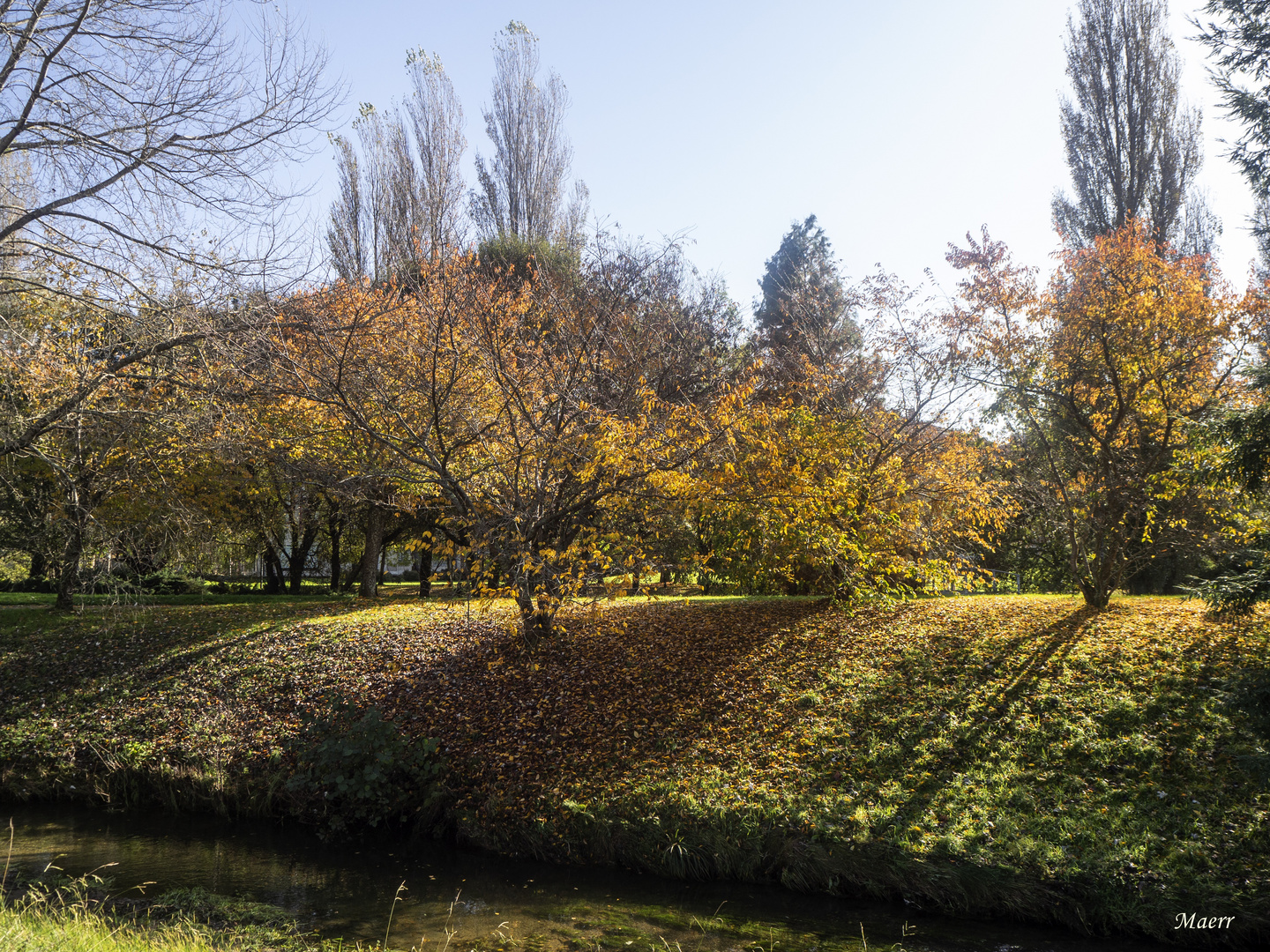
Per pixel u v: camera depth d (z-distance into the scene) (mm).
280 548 27219
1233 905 7023
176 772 11758
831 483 13242
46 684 14688
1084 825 8289
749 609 16250
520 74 29609
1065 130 25281
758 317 34000
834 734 10555
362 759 11070
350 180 23719
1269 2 9602
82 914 6949
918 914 7926
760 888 8617
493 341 12406
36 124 8664
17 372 9812
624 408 12492
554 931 7711
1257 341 12359
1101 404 14359
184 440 10750
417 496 13289
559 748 11125
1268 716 7168
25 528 13844
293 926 7691
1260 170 10133
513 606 17016
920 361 15609
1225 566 13180
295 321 10414
